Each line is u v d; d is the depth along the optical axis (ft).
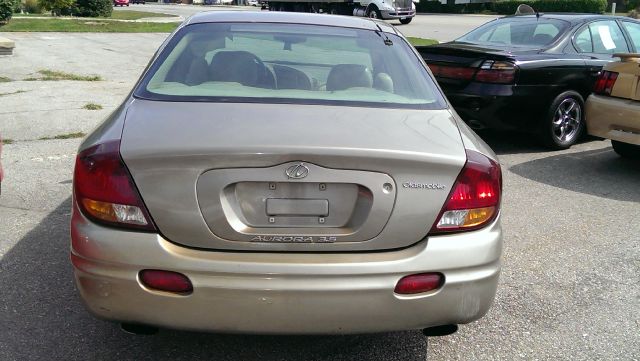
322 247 8.29
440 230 8.51
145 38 68.95
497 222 8.97
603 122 21.39
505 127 23.20
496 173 8.88
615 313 12.01
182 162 8.02
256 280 8.02
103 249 8.10
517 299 12.46
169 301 8.08
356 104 10.09
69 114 28.37
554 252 14.94
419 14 140.15
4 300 11.57
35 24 75.46
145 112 9.41
